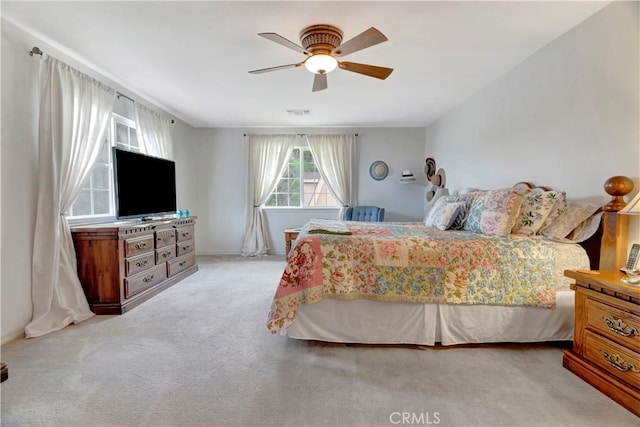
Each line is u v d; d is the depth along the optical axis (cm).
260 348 207
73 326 243
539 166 261
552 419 139
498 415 142
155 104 407
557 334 208
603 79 202
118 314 267
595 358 165
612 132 198
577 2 194
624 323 149
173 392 159
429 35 233
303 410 146
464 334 209
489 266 207
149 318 260
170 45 247
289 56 267
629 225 185
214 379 171
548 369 181
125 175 304
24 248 229
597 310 164
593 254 212
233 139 542
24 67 228
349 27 221
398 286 206
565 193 232
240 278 389
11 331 219
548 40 242
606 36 199
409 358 194
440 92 362
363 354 199
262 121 500
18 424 136
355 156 540
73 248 262
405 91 358
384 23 216
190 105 412
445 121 455
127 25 219
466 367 183
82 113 272
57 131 245
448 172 446
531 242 212
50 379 170
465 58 272
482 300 206
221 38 236
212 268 443
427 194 502
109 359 192
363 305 210
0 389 161
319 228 254
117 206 292
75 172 264
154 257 324
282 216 552
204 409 146
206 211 548
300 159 553
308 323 210
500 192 250
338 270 207
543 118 255
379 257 208
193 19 211
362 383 167
